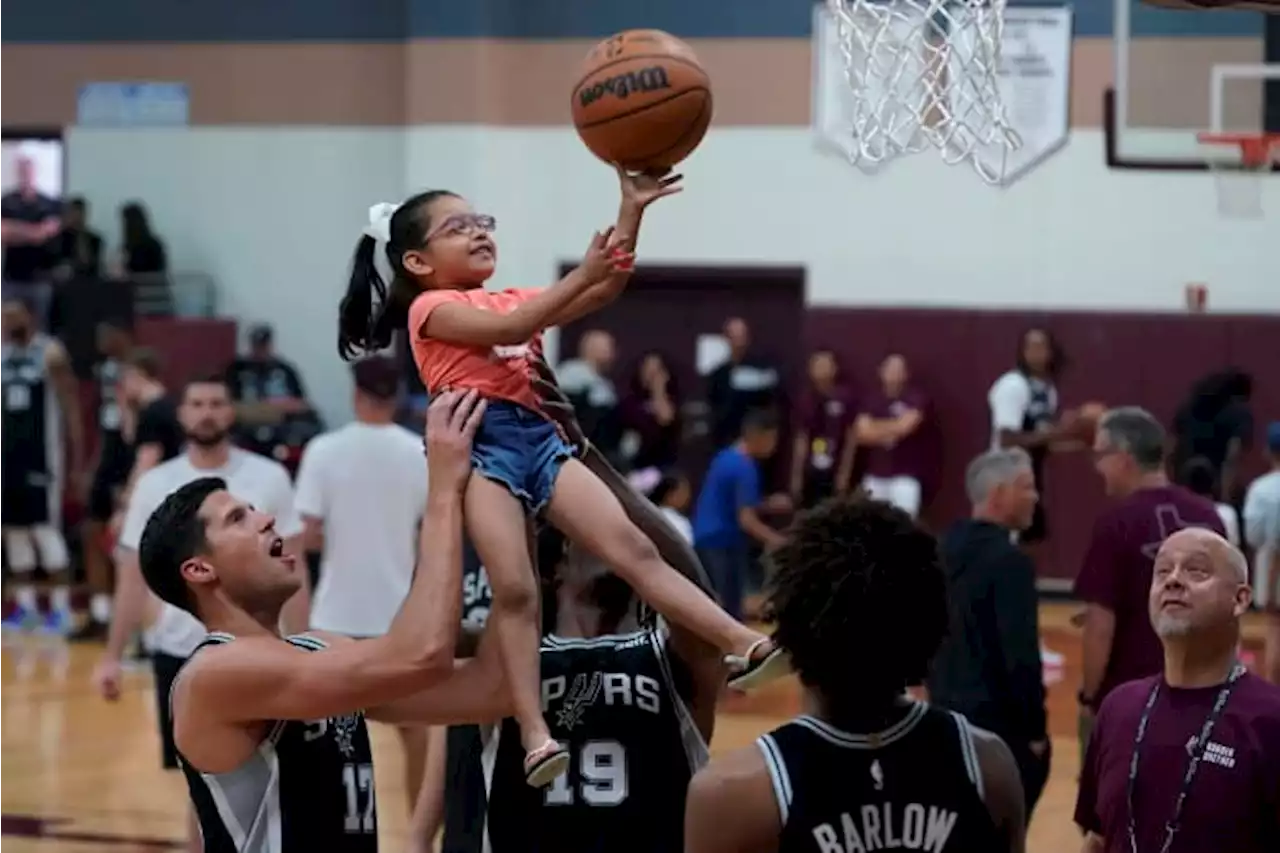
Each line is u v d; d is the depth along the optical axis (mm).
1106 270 22062
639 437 22016
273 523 5340
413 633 4750
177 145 24766
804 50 22828
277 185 24531
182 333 23359
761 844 3986
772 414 16609
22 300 23172
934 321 21969
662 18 23125
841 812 3971
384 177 24297
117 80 24844
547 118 23469
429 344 5180
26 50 25016
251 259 24656
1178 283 21906
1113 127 14227
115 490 18531
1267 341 21062
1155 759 5617
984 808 4027
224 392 9406
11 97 25094
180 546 5211
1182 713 5641
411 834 6723
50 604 20781
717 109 23094
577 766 5199
